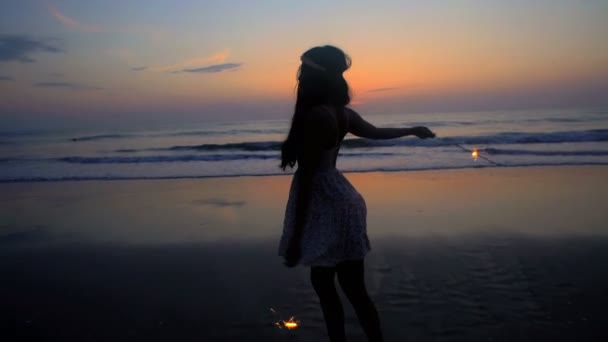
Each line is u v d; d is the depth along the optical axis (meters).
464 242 4.27
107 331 2.71
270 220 5.54
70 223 5.79
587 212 5.37
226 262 3.94
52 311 3.02
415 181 8.07
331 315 1.97
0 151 19.27
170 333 2.67
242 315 2.87
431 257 3.86
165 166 11.73
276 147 16.92
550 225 4.80
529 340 2.42
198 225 5.43
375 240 4.42
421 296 3.05
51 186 9.01
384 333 2.55
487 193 6.76
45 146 21.88
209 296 3.20
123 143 22.94
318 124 1.71
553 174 8.35
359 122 2.01
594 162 9.70
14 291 3.40
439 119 36.69
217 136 26.69
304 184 1.75
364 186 7.73
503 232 4.57
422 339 2.48
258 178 9.31
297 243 1.80
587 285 3.13
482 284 3.22
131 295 3.27
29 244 4.79
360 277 1.97
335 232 1.84
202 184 8.70
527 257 3.78
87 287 3.45
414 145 14.91
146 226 5.47
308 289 3.24
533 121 29.00
